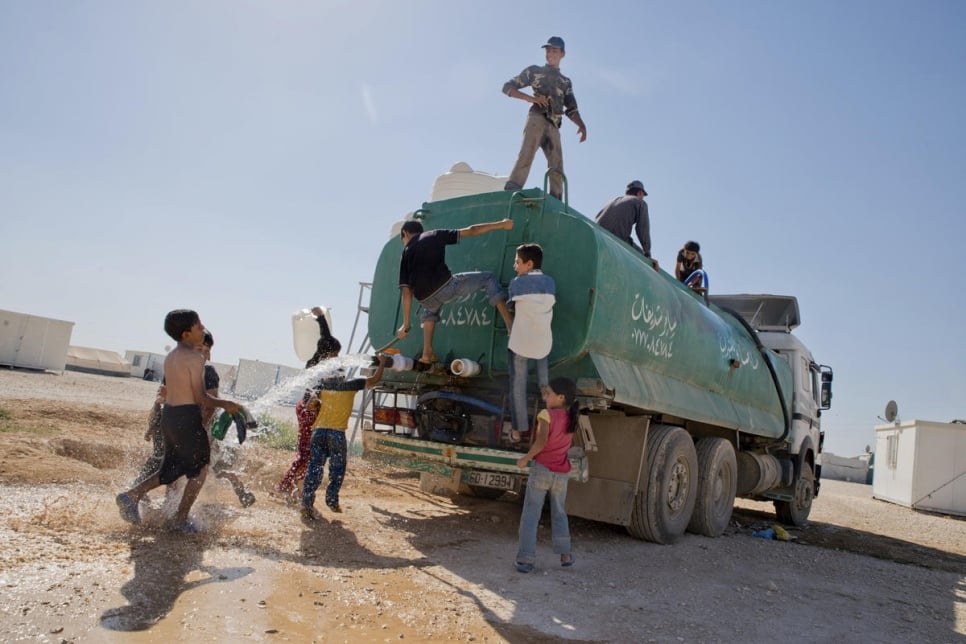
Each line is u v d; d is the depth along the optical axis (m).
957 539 11.92
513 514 7.98
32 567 3.71
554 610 4.30
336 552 5.09
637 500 6.98
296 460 6.96
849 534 11.05
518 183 8.10
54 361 32.34
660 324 7.35
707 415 8.16
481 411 6.71
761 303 12.55
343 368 6.47
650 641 3.93
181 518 4.93
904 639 4.62
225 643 3.09
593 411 7.09
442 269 6.16
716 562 6.50
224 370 30.47
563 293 6.27
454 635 3.65
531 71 8.20
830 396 13.69
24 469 6.06
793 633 4.44
